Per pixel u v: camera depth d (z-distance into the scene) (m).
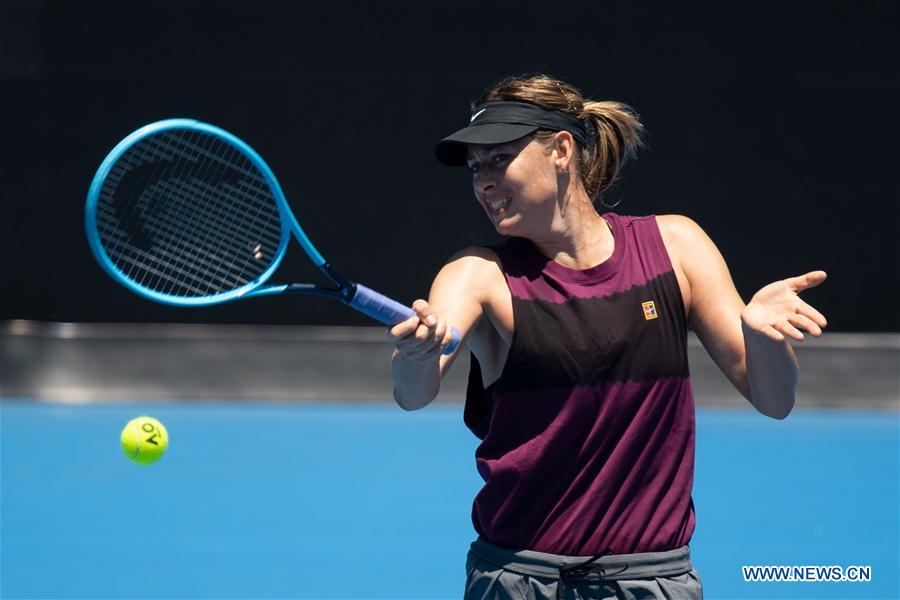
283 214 11.29
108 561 22.28
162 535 24.41
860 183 44.00
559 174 10.19
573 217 10.23
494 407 10.01
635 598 9.72
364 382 44.50
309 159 43.94
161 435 17.25
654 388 9.87
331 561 22.44
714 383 44.16
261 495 28.52
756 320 9.66
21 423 38.44
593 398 9.73
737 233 44.16
